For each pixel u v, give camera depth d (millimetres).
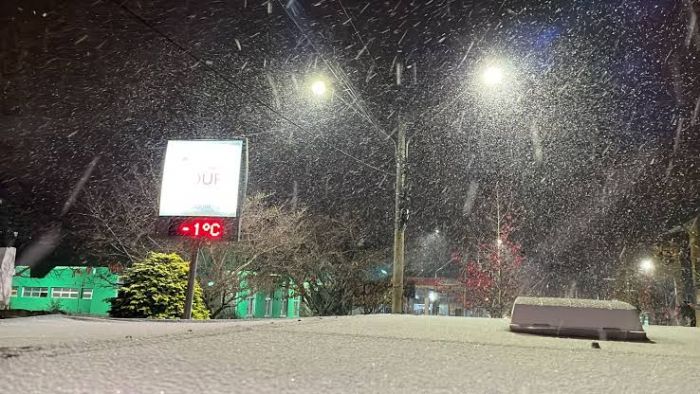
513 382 2793
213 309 17688
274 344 3926
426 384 2691
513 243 32375
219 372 2832
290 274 23078
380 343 4188
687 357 3877
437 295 41812
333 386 2594
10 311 11898
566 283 39500
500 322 7332
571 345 4469
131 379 2633
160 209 12586
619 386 2773
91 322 7902
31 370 2791
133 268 12609
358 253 25328
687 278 34062
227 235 12242
